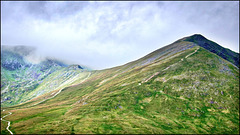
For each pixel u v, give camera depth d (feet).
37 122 249.96
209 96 246.88
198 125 201.87
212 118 212.02
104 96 333.83
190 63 341.00
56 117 265.34
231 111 220.02
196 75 291.17
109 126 193.16
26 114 339.16
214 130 192.54
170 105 244.22
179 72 318.04
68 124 210.59
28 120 273.75
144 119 214.90
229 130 191.93
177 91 271.28
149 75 371.35
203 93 253.65
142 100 272.51
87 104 312.71
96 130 182.60
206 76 283.79
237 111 218.79
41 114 311.06
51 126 213.05
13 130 226.38
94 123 205.05
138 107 253.03
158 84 307.99
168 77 316.81
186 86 274.57
